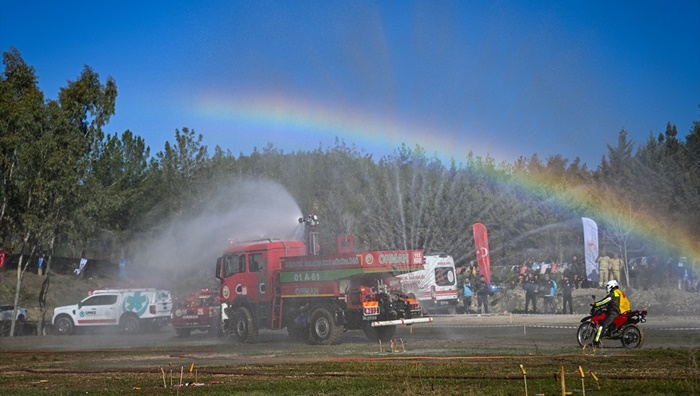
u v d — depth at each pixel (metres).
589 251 38.72
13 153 40.38
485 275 41.78
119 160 64.44
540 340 21.94
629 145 55.50
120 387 13.47
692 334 22.14
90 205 42.25
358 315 23.58
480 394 10.68
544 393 10.48
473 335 25.28
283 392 11.80
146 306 38.53
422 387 11.70
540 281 36.50
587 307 35.81
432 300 36.66
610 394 10.15
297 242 27.25
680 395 10.00
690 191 48.41
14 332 39.41
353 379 13.12
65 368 18.06
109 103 49.97
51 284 59.09
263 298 26.41
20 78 50.91
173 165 58.78
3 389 13.67
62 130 40.47
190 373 15.41
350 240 26.03
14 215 41.12
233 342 27.28
